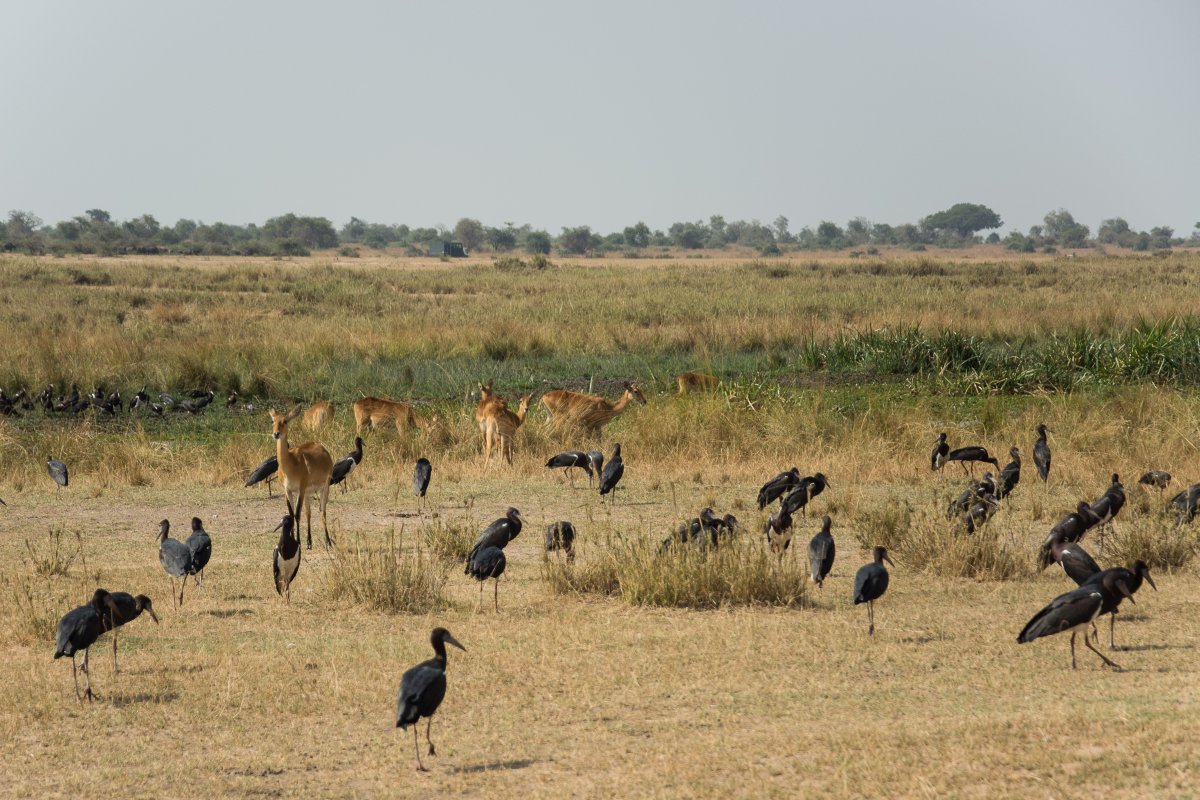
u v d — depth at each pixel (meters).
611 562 32.34
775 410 59.88
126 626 28.72
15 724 21.66
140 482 50.97
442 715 21.91
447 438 59.56
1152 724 18.77
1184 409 56.81
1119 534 37.03
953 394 72.62
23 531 40.84
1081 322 102.62
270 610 30.22
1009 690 22.19
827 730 19.98
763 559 30.72
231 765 19.52
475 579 33.22
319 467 37.72
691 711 21.66
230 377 79.00
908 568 34.03
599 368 87.12
